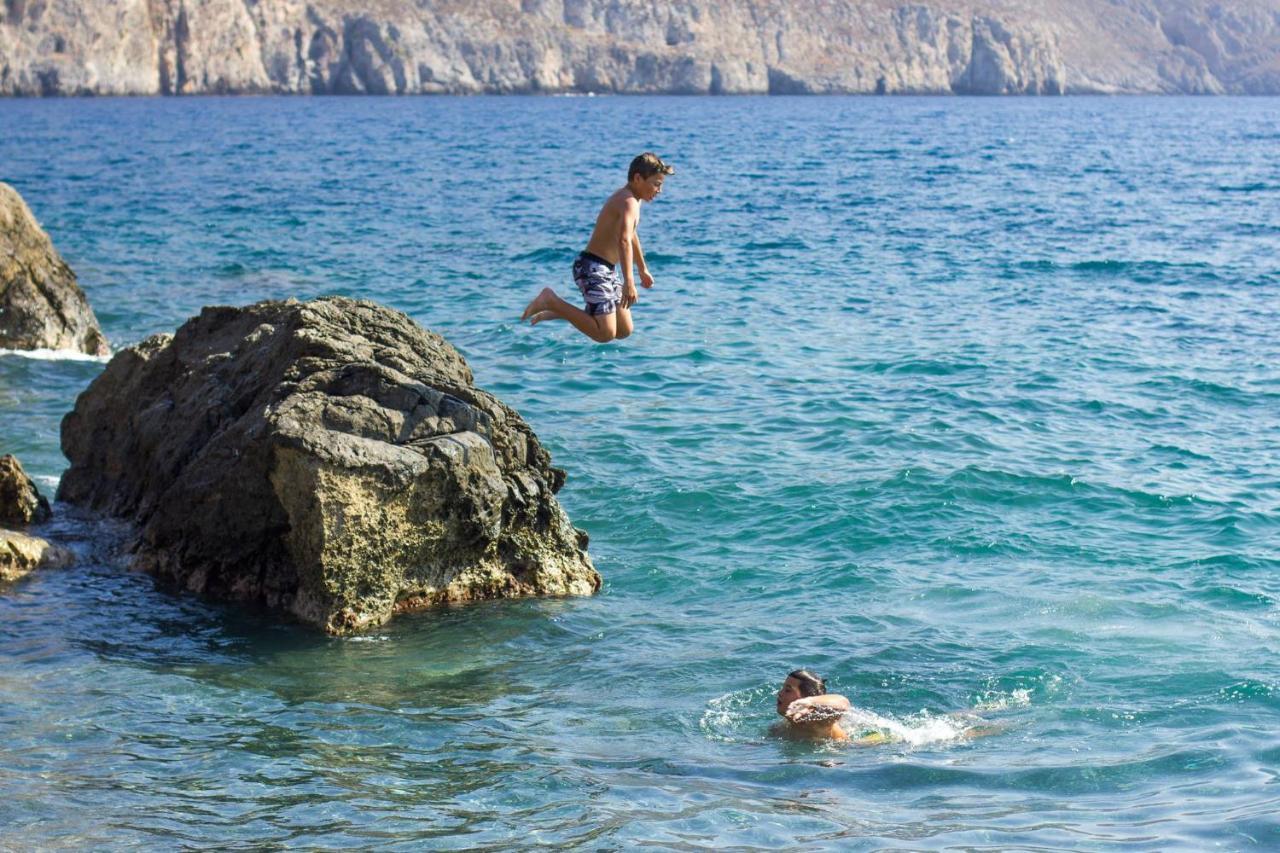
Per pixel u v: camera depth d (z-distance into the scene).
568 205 53.69
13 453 18.78
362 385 13.50
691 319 28.52
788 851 8.27
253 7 198.00
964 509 16.08
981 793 9.33
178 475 14.79
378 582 13.00
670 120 144.38
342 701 11.10
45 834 8.47
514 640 12.62
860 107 198.25
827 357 24.62
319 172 69.00
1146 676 11.43
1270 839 8.34
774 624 12.90
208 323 16.88
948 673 11.64
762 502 16.42
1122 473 17.50
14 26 174.75
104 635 12.53
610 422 20.16
